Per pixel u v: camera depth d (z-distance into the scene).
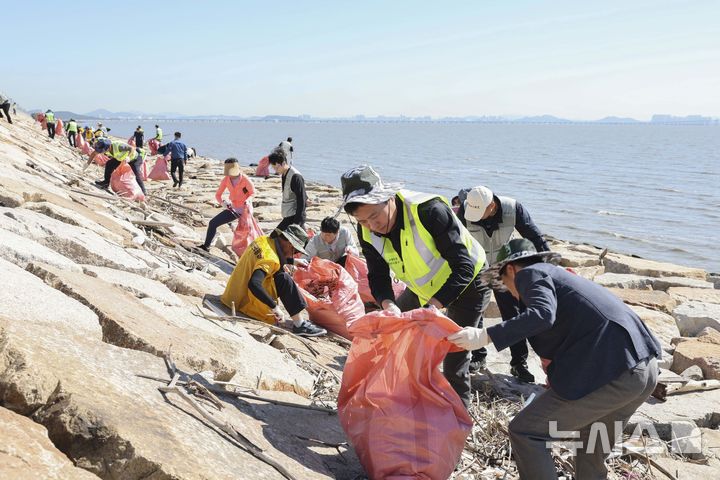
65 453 2.52
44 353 2.84
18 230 5.16
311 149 86.81
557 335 3.26
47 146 21.39
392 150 88.50
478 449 4.31
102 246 5.81
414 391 3.54
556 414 3.28
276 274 5.75
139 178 13.31
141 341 3.66
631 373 3.15
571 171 53.22
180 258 7.74
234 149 89.50
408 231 4.03
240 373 4.07
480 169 54.12
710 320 8.46
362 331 3.66
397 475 3.30
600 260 12.33
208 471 2.58
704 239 23.53
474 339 3.29
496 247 5.62
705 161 72.19
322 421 3.89
